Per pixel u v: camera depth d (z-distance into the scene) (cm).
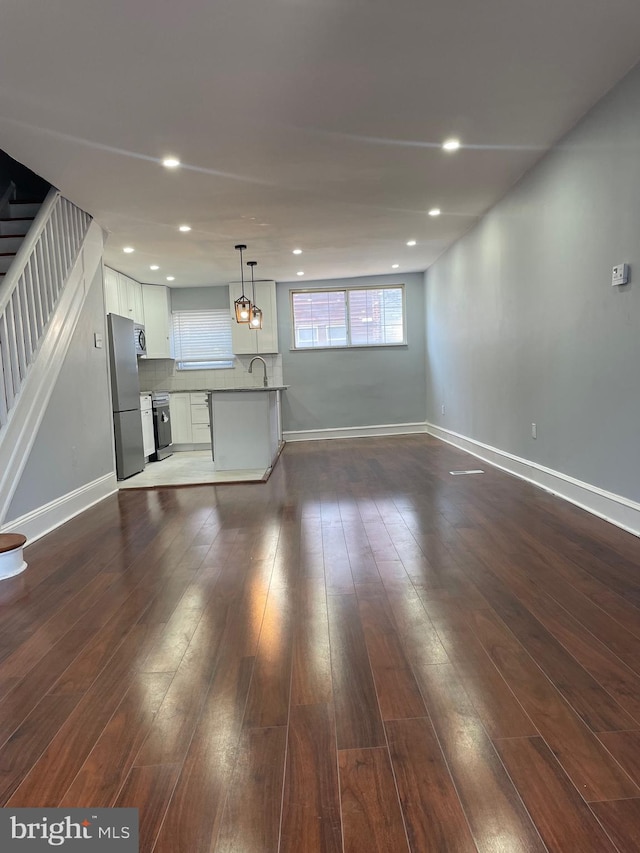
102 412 446
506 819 110
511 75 254
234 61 230
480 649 177
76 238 409
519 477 441
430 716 144
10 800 121
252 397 530
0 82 238
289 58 230
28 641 196
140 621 209
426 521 328
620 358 289
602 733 135
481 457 542
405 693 155
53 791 123
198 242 523
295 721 144
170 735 141
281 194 398
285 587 235
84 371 414
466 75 252
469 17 209
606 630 186
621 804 113
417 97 270
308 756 131
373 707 149
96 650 188
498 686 156
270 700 154
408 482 448
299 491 431
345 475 492
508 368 455
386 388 787
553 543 276
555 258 357
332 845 106
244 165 341
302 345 783
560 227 346
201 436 746
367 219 479
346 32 214
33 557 294
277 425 677
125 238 497
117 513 388
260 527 331
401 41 222
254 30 210
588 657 170
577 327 334
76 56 221
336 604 216
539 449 402
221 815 114
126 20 200
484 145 336
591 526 301
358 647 182
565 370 353
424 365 783
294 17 203
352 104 272
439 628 192
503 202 441
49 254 365
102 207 410
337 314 780
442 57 236
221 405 532
